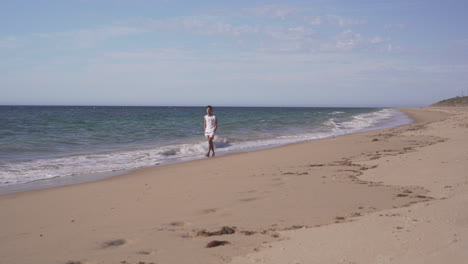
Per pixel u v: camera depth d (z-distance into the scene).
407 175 8.84
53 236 5.27
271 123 38.41
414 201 6.60
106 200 7.64
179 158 15.11
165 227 5.55
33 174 11.38
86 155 15.34
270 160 12.91
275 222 5.62
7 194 8.60
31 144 18.12
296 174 9.77
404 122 40.47
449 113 60.97
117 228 5.55
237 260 3.98
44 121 36.16
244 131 28.33
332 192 7.55
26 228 5.79
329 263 3.63
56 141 19.61
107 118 46.69
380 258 3.63
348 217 5.70
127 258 4.25
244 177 9.64
